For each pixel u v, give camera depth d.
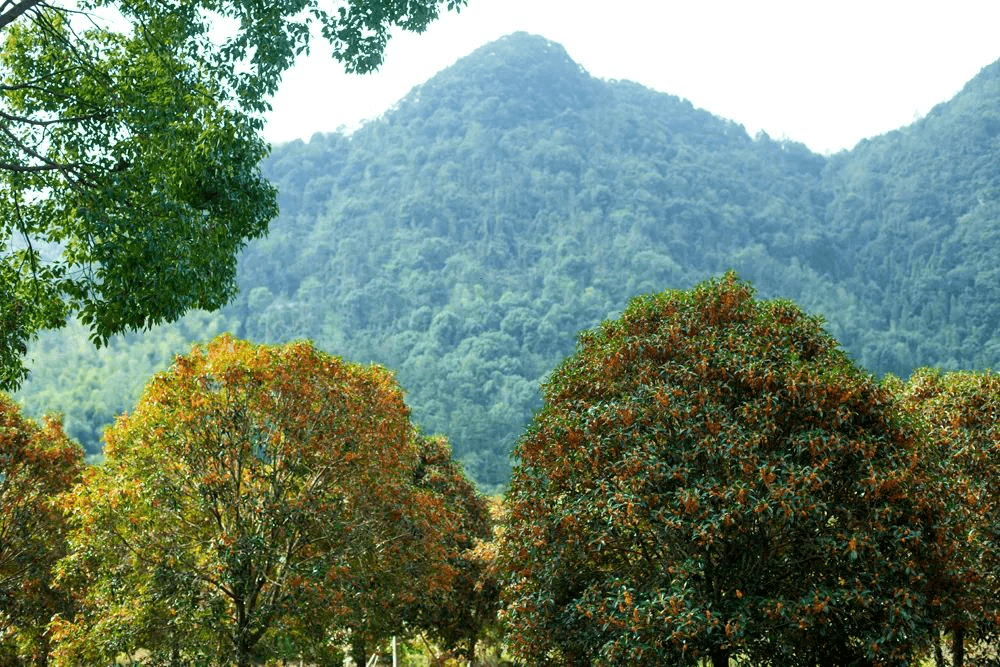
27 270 11.66
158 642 15.03
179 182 11.45
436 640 25.92
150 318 10.80
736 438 11.05
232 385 15.37
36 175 11.33
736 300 13.10
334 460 15.65
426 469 27.08
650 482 11.28
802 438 11.07
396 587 16.53
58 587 17.58
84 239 10.98
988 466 15.13
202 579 15.02
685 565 10.78
